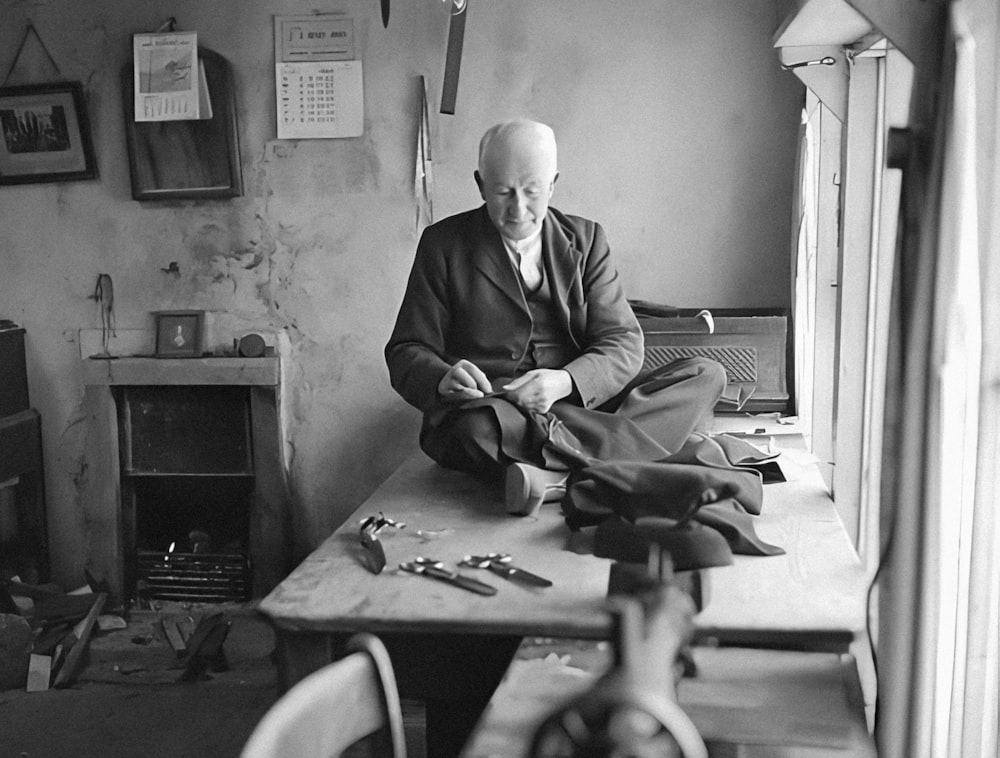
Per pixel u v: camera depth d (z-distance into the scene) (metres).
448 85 3.87
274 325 4.40
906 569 1.70
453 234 3.43
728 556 2.30
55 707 3.71
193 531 4.53
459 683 2.28
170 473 4.43
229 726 3.54
